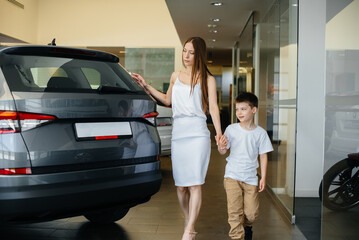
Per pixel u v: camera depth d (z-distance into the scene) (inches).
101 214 130.1
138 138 103.5
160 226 130.4
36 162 85.4
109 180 95.8
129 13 540.4
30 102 86.9
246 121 108.2
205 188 196.2
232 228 105.7
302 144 179.3
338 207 91.3
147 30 539.5
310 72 175.5
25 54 97.6
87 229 126.1
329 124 94.1
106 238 117.4
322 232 99.7
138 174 101.7
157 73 539.5
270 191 183.9
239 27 337.1
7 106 84.6
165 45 539.2
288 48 153.6
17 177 83.5
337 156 91.2
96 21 544.4
